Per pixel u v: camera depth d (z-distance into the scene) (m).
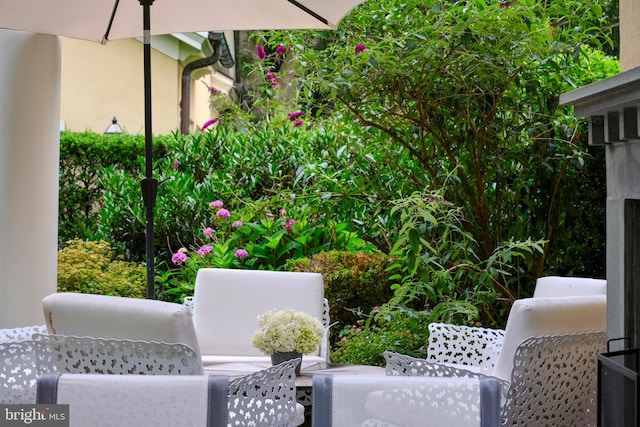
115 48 12.25
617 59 7.44
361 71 5.64
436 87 5.70
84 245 7.11
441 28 5.42
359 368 4.38
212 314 5.03
